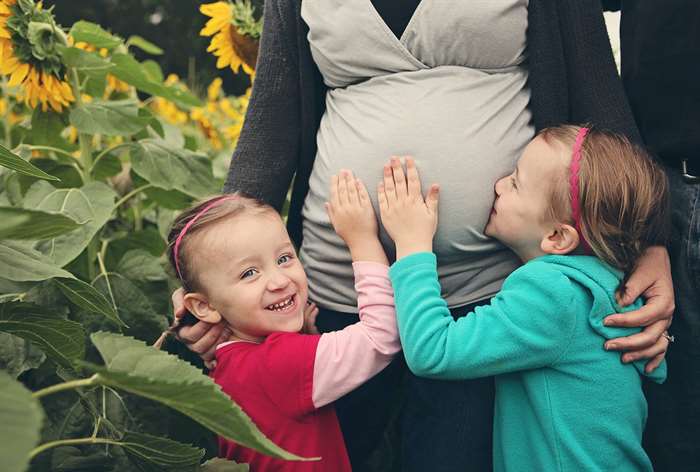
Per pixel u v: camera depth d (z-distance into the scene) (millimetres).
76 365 1281
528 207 1372
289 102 1580
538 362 1318
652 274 1413
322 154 1528
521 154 1450
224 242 1384
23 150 1919
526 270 1338
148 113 2111
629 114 1485
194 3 12188
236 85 8742
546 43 1438
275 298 1389
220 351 1430
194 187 1968
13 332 1215
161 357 1078
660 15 1450
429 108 1408
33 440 685
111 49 2129
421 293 1343
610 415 1325
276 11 1562
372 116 1444
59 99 1890
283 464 1361
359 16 1425
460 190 1406
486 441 1496
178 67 12125
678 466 1566
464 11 1372
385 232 1460
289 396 1345
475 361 1311
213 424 923
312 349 1347
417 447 1553
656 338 1361
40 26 1797
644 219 1345
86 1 12648
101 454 1459
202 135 3604
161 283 1893
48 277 1079
